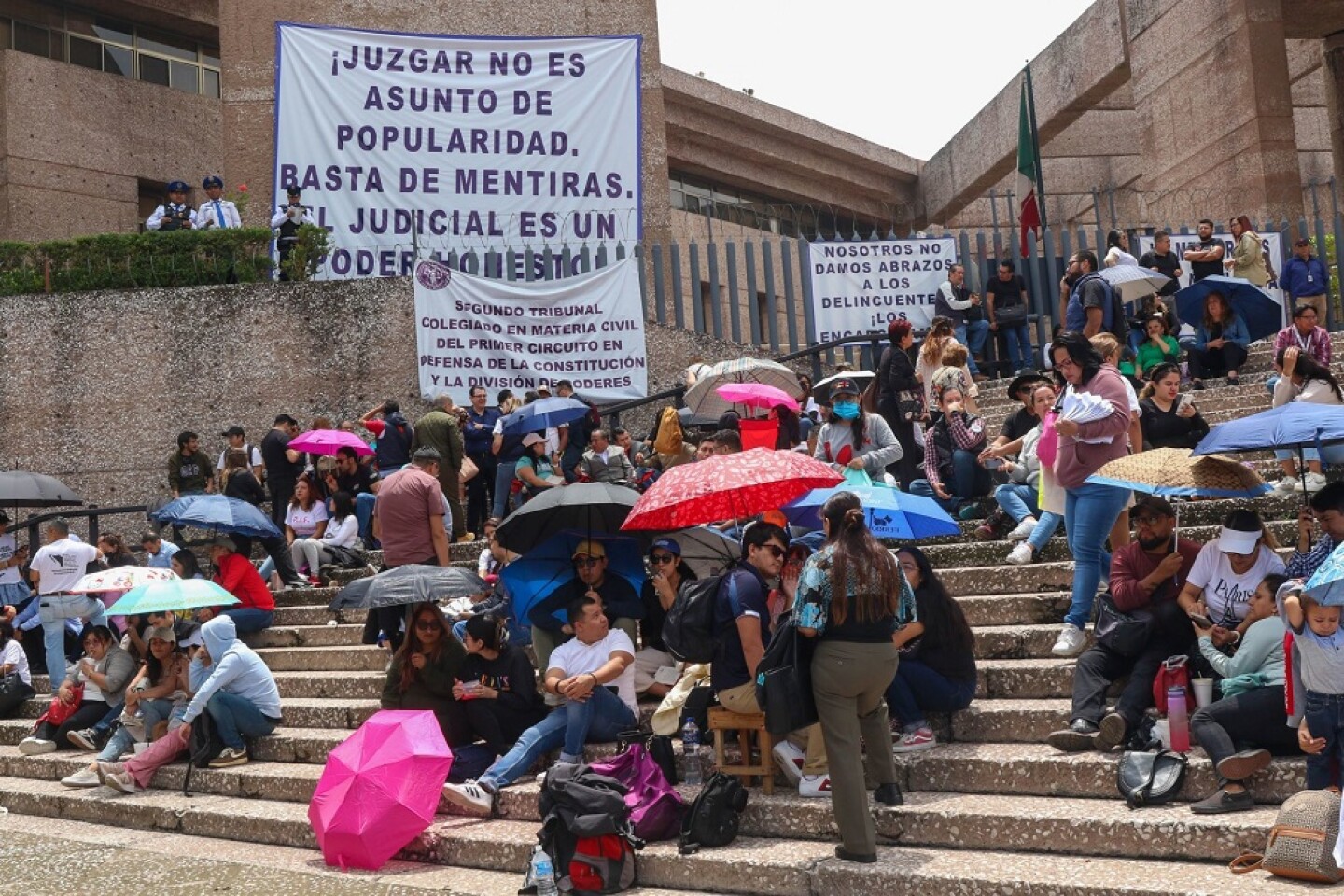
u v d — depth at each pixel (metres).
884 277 16.67
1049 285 17.09
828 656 5.84
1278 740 5.75
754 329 16.55
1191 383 13.16
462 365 15.34
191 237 15.71
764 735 6.61
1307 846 4.97
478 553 11.89
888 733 6.17
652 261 16.52
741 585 6.62
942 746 6.71
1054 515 8.25
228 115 17.48
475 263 15.94
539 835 6.21
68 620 12.06
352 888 6.52
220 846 7.71
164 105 23.44
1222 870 5.23
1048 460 7.89
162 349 15.42
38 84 21.69
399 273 16.83
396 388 15.41
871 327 16.59
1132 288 13.59
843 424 9.38
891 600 5.89
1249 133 20.31
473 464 13.68
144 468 15.29
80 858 7.56
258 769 8.55
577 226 17.33
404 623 9.17
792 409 10.91
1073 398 7.24
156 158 23.17
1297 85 26.16
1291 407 6.84
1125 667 6.52
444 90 17.16
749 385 11.01
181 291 15.51
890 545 9.41
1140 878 5.19
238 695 8.81
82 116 22.20
